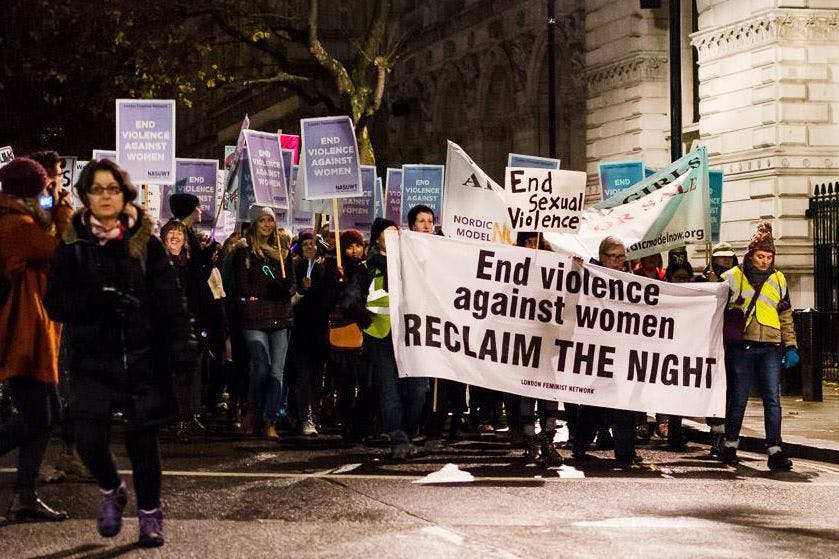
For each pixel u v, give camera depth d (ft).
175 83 104.78
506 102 135.85
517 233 43.98
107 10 100.01
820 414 54.39
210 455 39.37
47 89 123.65
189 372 23.72
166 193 64.49
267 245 44.11
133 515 27.50
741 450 44.73
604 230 48.57
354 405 43.14
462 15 143.33
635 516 28.71
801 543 25.68
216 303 41.57
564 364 39.50
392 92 166.71
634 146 105.19
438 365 38.96
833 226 72.08
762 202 86.02
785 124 84.99
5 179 26.73
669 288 39.83
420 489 32.35
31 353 25.99
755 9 86.69
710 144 91.76
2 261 26.07
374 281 39.65
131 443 23.85
